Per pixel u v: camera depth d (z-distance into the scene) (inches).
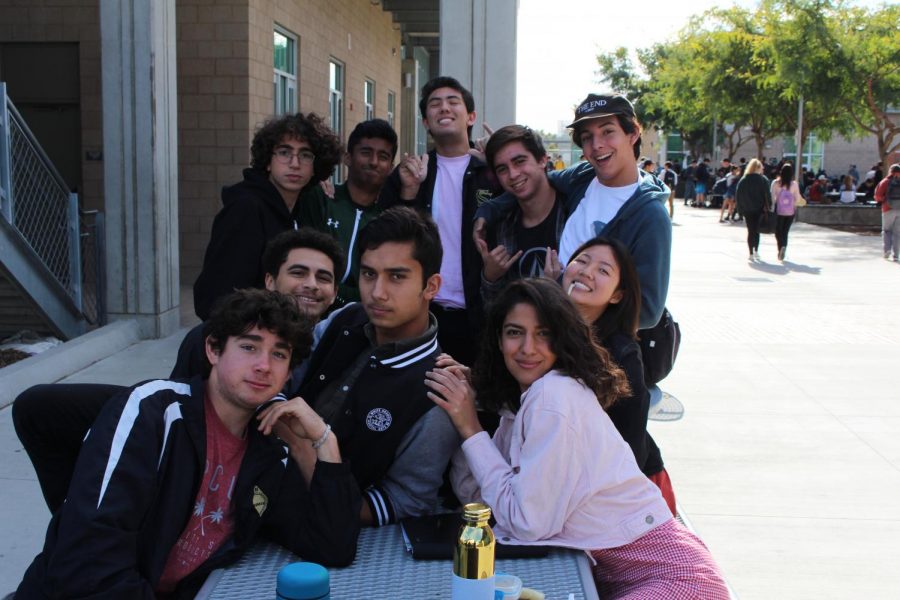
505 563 94.7
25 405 109.0
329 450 96.6
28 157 304.5
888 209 639.8
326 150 152.1
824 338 358.0
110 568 85.4
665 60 1716.3
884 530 174.4
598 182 140.5
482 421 119.8
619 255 114.7
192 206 445.4
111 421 91.8
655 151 2367.1
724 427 239.1
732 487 196.4
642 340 135.5
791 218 629.9
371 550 98.5
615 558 100.0
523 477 96.3
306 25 551.5
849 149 2145.7
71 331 328.8
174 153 334.6
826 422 244.1
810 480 200.8
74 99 465.1
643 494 100.3
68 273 329.7
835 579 154.7
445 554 95.3
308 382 116.0
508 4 302.0
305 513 95.7
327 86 613.3
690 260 636.7
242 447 98.5
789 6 943.0
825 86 970.7
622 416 111.6
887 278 541.0
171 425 93.2
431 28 931.3
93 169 462.6
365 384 106.0
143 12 310.0
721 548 166.2
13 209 295.6
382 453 105.1
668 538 99.2
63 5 454.9
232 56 434.0
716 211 1337.4
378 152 165.3
